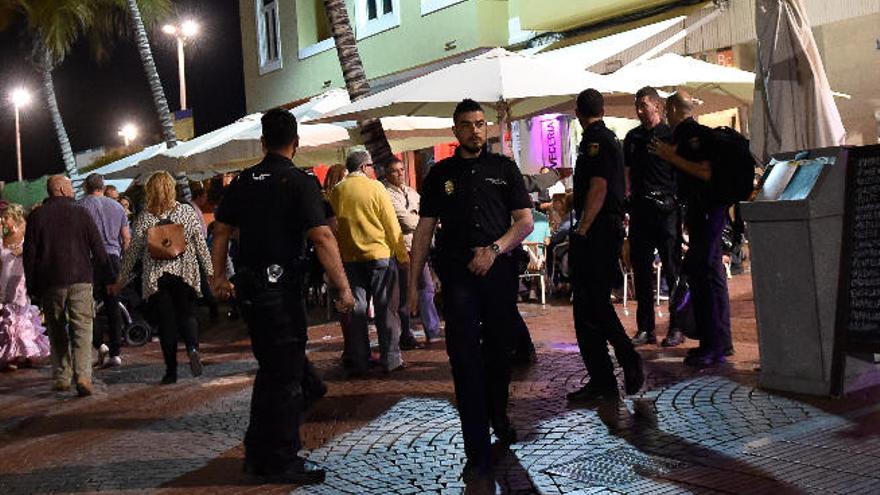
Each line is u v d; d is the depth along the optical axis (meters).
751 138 8.01
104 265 8.84
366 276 8.27
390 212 8.14
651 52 12.10
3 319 10.70
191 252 8.75
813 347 5.95
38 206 8.70
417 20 18.83
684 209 8.10
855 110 12.85
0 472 5.89
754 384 6.41
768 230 6.11
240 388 8.22
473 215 5.02
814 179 5.94
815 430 5.19
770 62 7.81
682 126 7.11
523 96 8.09
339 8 11.51
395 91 9.05
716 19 12.20
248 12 24.94
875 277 5.73
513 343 5.19
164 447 6.20
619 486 4.52
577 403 6.34
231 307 14.56
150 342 12.50
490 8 17.66
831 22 11.65
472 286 5.00
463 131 5.07
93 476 5.58
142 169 18.05
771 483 4.39
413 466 5.21
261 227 5.14
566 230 12.45
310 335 11.54
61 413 7.83
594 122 6.30
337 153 17.09
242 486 5.11
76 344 8.61
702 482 4.48
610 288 6.28
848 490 4.23
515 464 5.05
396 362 8.27
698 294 7.23
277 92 24.00
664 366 7.27
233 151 13.90
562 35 16.77
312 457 5.56
